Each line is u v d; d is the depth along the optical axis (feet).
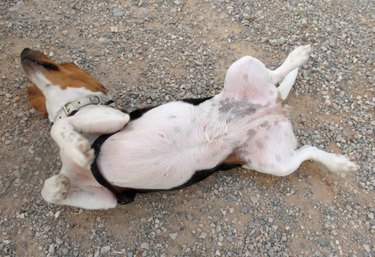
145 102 4.35
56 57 4.53
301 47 4.15
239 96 3.73
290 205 3.96
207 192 4.00
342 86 4.43
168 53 4.59
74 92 3.68
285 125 3.74
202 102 3.72
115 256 3.77
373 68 4.53
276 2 4.90
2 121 4.20
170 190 3.81
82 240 3.81
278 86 4.34
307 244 3.83
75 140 3.31
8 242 3.78
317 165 4.10
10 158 4.06
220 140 3.59
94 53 4.56
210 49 4.63
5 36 4.62
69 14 4.76
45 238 3.80
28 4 4.81
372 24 4.78
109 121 3.45
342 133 4.22
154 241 3.82
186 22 4.77
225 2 4.88
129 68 4.50
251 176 4.06
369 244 3.83
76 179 3.62
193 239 3.84
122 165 3.44
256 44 4.67
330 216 3.92
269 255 3.78
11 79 4.39
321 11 4.85
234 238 3.84
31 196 3.93
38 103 3.88
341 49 4.63
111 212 3.91
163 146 3.51
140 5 4.85
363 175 4.06
